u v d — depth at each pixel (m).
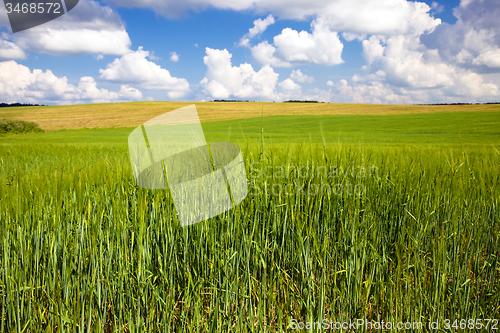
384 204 2.09
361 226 1.78
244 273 1.60
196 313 1.42
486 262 1.79
